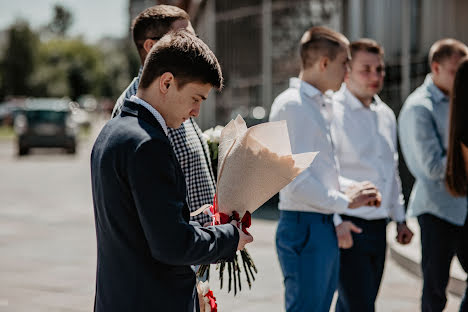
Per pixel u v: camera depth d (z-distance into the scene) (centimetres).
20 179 1565
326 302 341
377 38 995
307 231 338
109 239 209
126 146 202
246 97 1094
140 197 198
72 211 1057
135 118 209
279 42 1037
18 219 965
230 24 1128
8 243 779
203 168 291
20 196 1243
